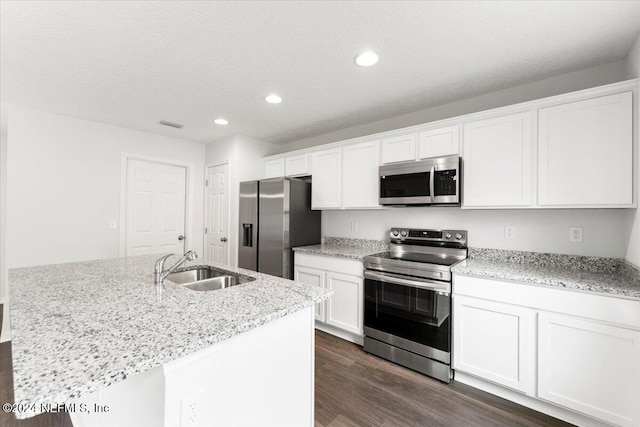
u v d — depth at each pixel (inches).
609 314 58.9
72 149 121.3
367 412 68.6
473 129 87.7
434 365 82.9
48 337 34.8
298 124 130.0
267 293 53.6
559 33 63.8
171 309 44.8
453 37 65.6
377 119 122.3
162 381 32.2
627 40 66.3
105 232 130.3
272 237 128.6
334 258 109.6
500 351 72.3
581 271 76.2
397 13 57.9
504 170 81.9
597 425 62.1
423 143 97.9
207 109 111.3
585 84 79.7
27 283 60.5
